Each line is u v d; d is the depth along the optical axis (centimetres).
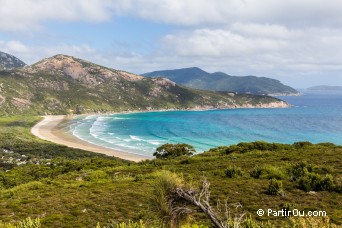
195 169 3781
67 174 4503
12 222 1994
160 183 739
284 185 2525
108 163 5594
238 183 2659
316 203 2030
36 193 3155
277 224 1591
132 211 2070
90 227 1806
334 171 2911
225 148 5834
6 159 10462
